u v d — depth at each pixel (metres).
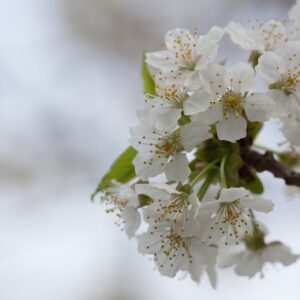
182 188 0.31
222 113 0.31
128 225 0.33
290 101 0.32
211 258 0.32
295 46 0.32
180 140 0.32
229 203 0.31
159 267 0.32
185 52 0.33
